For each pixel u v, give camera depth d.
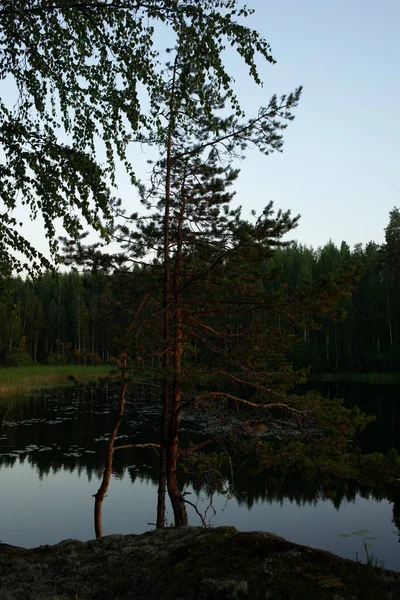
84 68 6.75
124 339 8.76
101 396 38.00
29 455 18.06
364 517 11.26
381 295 62.12
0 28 6.16
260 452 8.84
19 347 60.88
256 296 9.44
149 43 6.63
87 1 6.25
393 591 2.63
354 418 8.87
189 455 9.27
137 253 9.48
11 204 6.27
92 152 6.96
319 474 8.50
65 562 4.01
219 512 11.80
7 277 6.42
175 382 9.23
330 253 78.38
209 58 6.39
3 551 4.51
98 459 17.55
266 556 3.37
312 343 59.78
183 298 9.65
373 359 57.16
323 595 2.67
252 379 9.60
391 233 61.22
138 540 4.34
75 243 9.20
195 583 3.12
